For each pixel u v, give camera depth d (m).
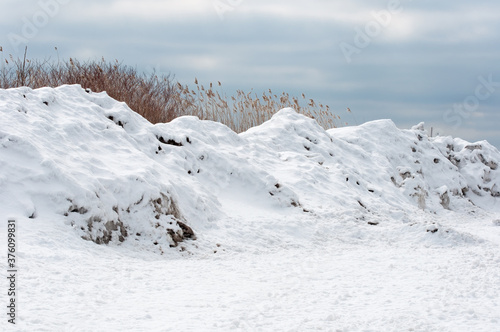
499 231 16.27
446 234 12.59
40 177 9.51
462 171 22.77
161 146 13.48
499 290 7.41
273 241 11.66
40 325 5.09
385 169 18.88
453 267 8.90
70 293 6.31
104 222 9.73
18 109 11.19
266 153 16.33
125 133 12.77
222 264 9.16
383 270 8.82
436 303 6.65
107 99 13.88
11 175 9.40
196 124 15.26
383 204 15.94
